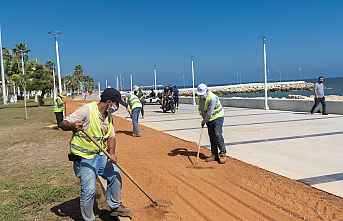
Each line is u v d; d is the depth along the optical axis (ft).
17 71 226.38
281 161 30.07
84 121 17.46
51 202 23.48
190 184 24.86
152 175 27.58
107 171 18.53
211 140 31.12
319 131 44.39
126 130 55.01
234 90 277.85
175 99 93.20
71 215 20.93
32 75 163.63
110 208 19.47
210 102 30.17
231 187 23.82
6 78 232.73
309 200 20.85
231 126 53.36
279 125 51.85
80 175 17.88
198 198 22.04
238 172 27.32
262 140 40.14
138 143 42.68
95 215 20.16
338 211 19.11
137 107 48.14
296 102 72.84
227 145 38.09
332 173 25.90
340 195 21.43
